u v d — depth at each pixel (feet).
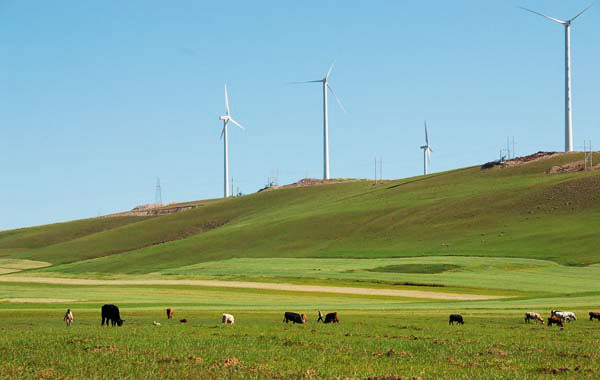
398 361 127.24
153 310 257.96
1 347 141.28
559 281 380.99
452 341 156.35
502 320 215.10
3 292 356.79
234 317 229.45
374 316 230.07
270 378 109.19
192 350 138.21
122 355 130.82
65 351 135.85
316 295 338.13
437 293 343.87
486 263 462.19
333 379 107.86
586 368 118.73
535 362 126.31
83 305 279.49
